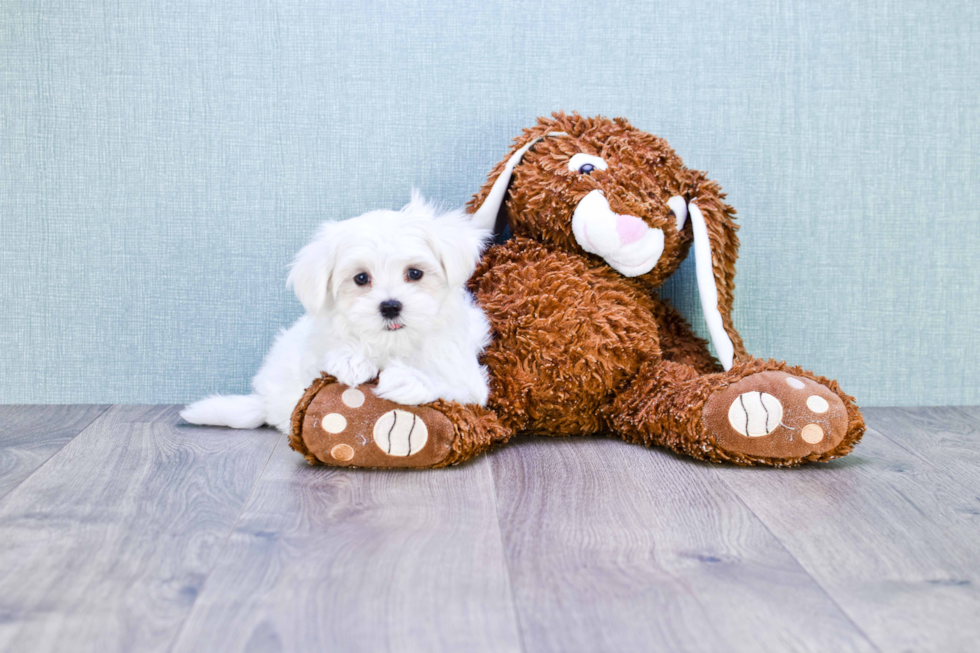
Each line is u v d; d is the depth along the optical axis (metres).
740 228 1.88
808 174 1.88
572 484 1.27
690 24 1.84
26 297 1.82
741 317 1.91
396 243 1.32
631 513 1.14
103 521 1.08
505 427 1.51
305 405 1.32
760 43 1.85
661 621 0.81
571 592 0.87
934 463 1.42
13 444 1.49
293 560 0.95
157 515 1.11
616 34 1.84
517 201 1.68
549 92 1.84
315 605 0.84
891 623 0.81
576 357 1.54
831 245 1.90
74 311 1.83
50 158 1.79
